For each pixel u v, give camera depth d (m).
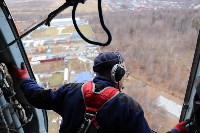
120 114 1.05
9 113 1.43
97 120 1.07
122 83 1.21
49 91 1.29
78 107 1.12
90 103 1.09
